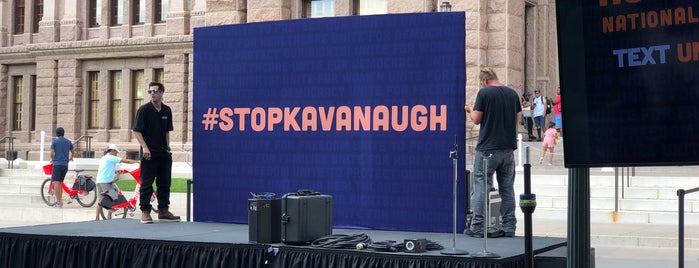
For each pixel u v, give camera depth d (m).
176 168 33.00
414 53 10.70
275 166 11.59
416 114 10.70
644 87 5.90
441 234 10.41
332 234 9.54
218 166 11.99
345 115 11.12
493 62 28.81
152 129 11.90
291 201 9.15
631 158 5.95
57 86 41.31
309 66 11.34
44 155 40.97
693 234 15.95
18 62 42.62
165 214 12.08
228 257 9.13
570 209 6.80
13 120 43.03
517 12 29.38
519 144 25.25
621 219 18.61
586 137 6.09
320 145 11.29
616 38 5.98
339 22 11.14
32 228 10.98
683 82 5.77
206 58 12.04
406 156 10.76
